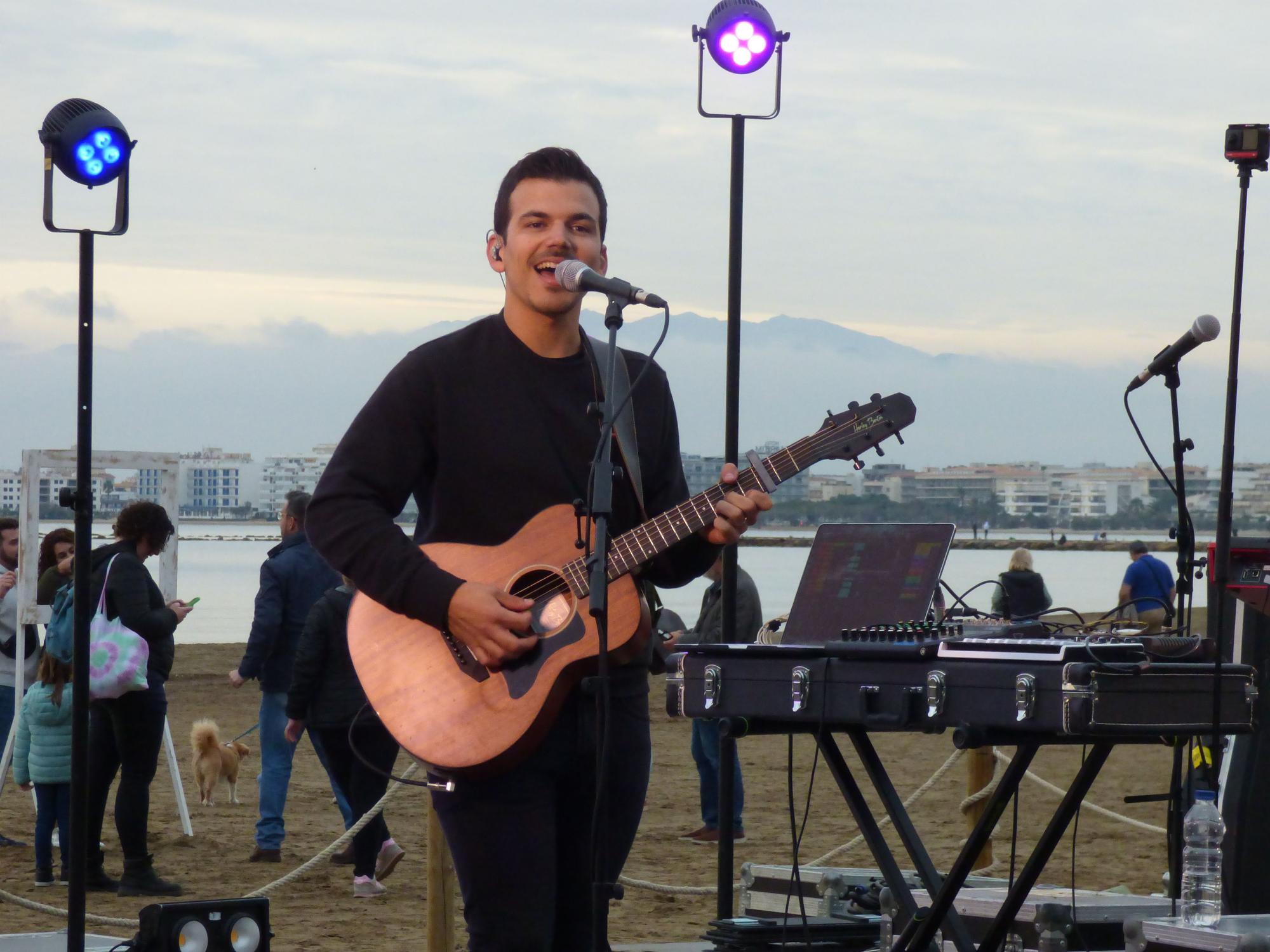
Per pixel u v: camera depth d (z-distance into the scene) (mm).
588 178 3918
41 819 8617
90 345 5105
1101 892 5703
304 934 7574
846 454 4031
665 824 11445
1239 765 5180
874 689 3707
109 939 5430
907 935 3979
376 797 8633
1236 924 4273
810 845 10555
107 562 8383
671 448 4098
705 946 6125
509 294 3898
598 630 3658
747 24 5574
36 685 8656
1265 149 4387
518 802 3689
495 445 3812
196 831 10914
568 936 3805
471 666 3799
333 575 9711
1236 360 4445
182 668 23672
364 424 3838
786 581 70438
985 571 79000
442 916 5812
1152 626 4402
